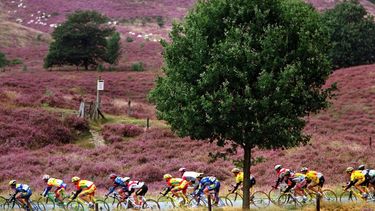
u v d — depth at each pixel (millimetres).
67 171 95562
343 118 147125
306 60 57000
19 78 194500
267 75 52500
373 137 125250
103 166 96562
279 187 70062
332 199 71500
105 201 72188
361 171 69000
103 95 177875
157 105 61625
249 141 56844
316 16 59344
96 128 130000
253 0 56750
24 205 64688
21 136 111688
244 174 62656
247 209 61719
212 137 60062
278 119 54344
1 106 128500
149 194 80062
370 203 65812
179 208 64062
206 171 97562
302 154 108188
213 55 55438
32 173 92375
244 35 54781
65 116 128625
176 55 59344
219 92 53969
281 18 57188
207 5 58438
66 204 70500
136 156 107250
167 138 123500
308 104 59094
